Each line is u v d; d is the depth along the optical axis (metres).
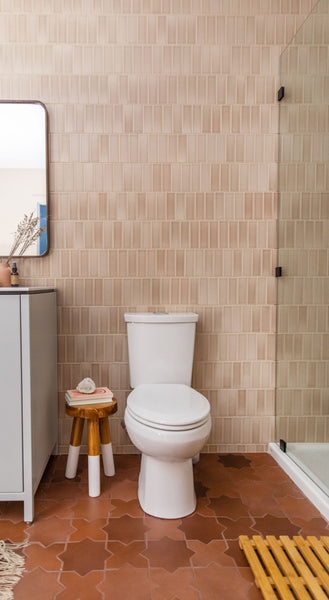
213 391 2.15
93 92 2.04
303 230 1.95
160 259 2.10
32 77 2.03
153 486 1.58
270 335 2.15
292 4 2.07
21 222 2.04
